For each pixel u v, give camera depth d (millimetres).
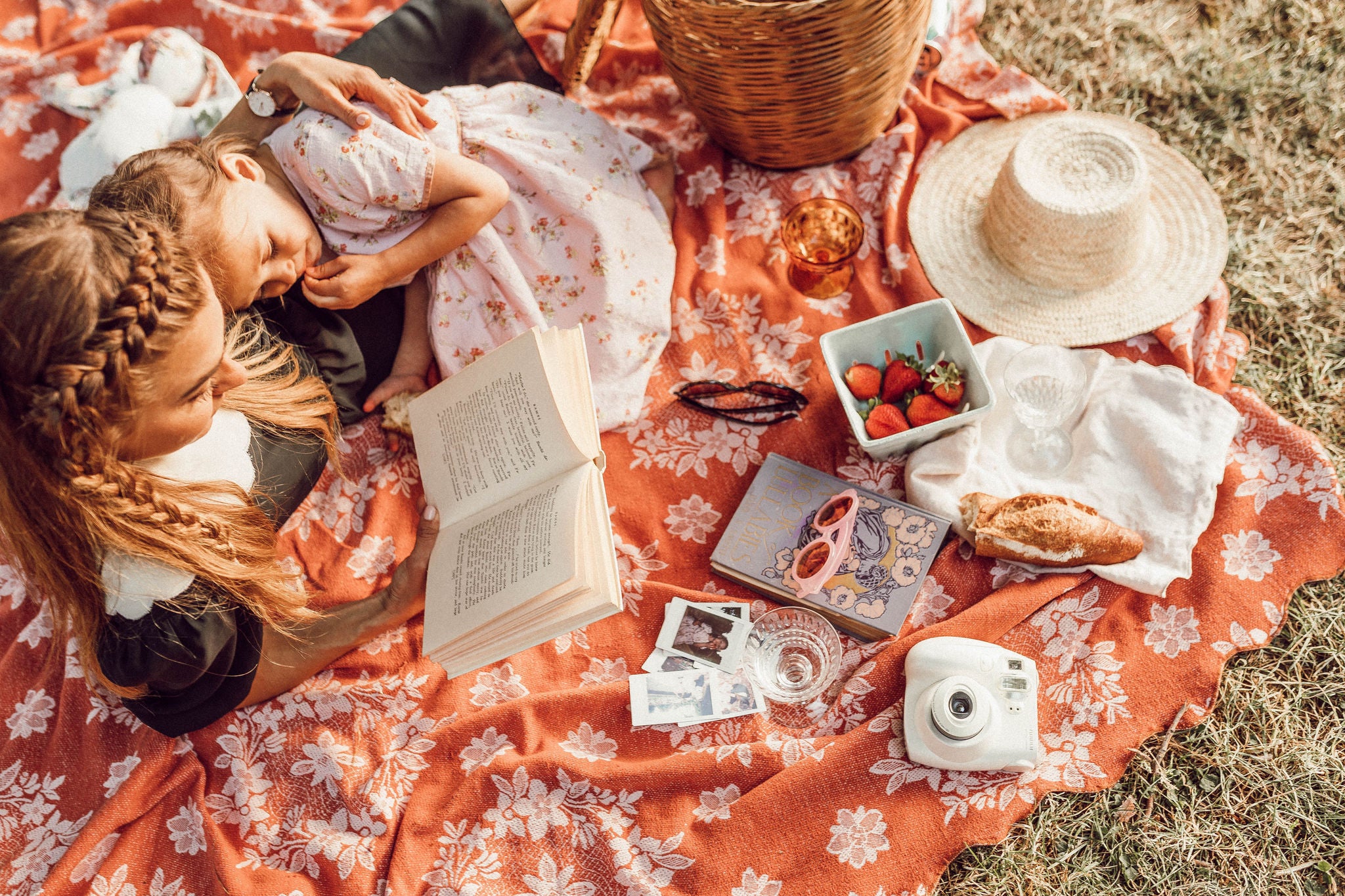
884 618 1974
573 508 1642
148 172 1604
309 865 1838
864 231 2350
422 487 2045
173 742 1922
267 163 1962
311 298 1981
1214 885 1863
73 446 1313
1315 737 1946
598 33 2363
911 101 2525
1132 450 2078
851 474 2156
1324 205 2393
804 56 2029
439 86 2309
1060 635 1968
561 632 1635
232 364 1521
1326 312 2293
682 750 1946
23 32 2674
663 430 2229
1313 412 2213
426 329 2260
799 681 1989
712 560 2055
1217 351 2170
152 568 1510
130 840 1862
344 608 1954
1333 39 2545
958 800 1835
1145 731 1899
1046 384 2113
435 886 1817
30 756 1991
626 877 1810
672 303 2340
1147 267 2270
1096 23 2633
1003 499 2043
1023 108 2457
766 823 1838
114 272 1261
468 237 2051
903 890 1803
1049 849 1910
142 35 2615
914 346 2129
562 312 2225
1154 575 1944
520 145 2225
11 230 1263
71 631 1994
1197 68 2562
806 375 2254
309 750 1923
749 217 2441
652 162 2461
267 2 2652
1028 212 2129
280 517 1890
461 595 1679
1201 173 2369
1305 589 2039
